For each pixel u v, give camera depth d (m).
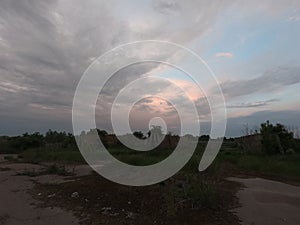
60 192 8.08
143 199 6.73
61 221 5.80
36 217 6.07
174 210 5.83
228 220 5.57
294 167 12.67
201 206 6.14
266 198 7.29
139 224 5.50
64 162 15.98
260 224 5.42
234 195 7.45
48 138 33.38
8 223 5.72
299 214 6.06
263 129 19.83
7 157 20.27
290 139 19.78
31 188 8.96
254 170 13.00
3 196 7.91
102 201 6.92
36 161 16.94
